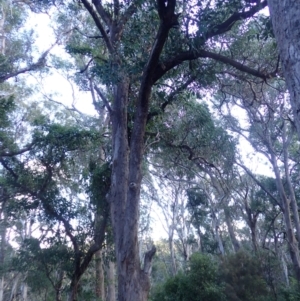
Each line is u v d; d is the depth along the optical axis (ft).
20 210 51.88
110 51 37.32
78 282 50.60
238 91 56.65
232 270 60.13
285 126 67.62
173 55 33.09
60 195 50.60
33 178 50.24
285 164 66.90
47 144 50.11
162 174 80.02
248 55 39.65
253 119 64.64
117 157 36.88
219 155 65.26
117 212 34.42
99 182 48.08
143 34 34.47
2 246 83.41
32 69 65.67
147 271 31.58
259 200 79.66
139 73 36.50
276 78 37.40
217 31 30.66
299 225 63.82
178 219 98.84
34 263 50.16
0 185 51.08
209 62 37.58
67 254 49.52
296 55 9.50
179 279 61.77
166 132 50.55
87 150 54.75
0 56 60.80
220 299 57.00
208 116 55.93
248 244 104.37
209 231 95.86
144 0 31.19
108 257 51.98
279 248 88.99
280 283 63.31
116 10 40.29
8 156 50.55
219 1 29.14
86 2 38.65
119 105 39.11
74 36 63.26
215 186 77.56
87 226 50.14
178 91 40.11
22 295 93.91
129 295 30.32
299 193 80.84
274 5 10.39
